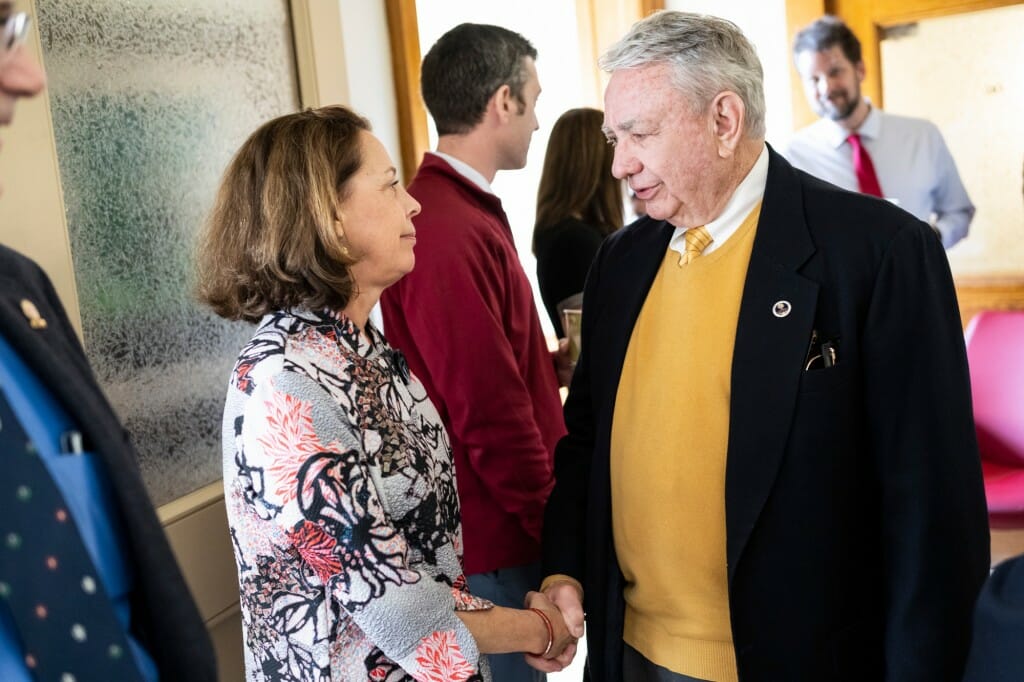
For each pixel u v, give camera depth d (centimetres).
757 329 140
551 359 212
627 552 154
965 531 138
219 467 199
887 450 138
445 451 147
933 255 139
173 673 96
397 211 138
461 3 376
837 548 141
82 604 87
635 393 153
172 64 189
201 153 196
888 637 139
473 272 184
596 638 161
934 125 371
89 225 171
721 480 143
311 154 130
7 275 96
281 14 217
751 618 140
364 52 267
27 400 90
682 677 149
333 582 122
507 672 192
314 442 120
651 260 158
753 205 148
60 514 87
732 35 143
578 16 407
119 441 95
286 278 127
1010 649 81
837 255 139
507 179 396
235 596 195
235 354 204
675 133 141
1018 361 299
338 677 126
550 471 192
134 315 180
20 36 81
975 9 358
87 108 171
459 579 141
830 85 370
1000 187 367
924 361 136
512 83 200
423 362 192
